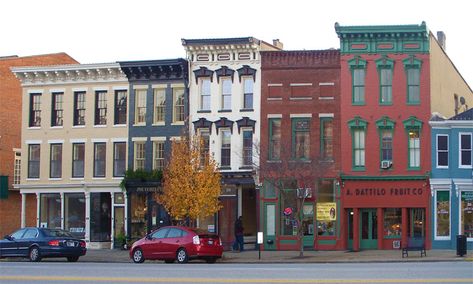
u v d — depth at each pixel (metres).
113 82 49.00
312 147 45.12
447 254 38.22
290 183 41.66
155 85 48.12
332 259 36.12
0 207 53.81
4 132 54.91
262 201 45.44
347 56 45.09
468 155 43.66
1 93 54.97
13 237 36.34
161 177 46.69
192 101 47.28
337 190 44.69
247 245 46.41
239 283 20.95
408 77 44.56
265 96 46.09
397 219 44.34
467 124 43.59
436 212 43.62
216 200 42.38
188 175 41.09
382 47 44.75
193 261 36.12
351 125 44.75
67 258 37.28
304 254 41.03
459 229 43.25
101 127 48.97
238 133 46.41
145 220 47.81
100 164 49.03
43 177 50.00
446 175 43.59
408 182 44.00
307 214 45.00
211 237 34.44
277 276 23.25
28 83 50.72
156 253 34.41
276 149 45.62
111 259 38.28
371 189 44.38
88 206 48.91
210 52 47.09
